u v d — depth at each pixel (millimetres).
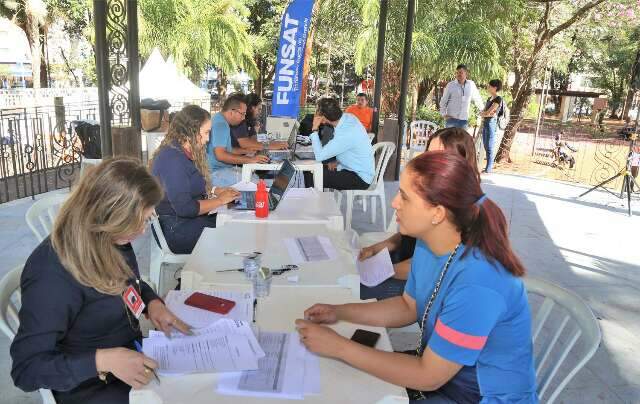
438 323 1392
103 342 1592
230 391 1325
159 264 3201
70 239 1404
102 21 5133
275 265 2152
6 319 1634
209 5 16609
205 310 1726
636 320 3629
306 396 1319
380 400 1320
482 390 1463
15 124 8680
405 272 2549
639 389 2740
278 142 5969
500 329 1417
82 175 1472
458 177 1397
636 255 5039
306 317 1697
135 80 5824
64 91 18172
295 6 7168
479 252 1396
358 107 8398
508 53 11734
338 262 2201
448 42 11148
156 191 1480
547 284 1945
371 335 1622
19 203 6055
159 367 1407
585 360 1658
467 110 8539
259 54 20688
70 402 1605
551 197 7348
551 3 9852
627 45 20641
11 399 2480
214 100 22844
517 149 13125
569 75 25312
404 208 1460
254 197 3291
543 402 2559
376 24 11891
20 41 23516
